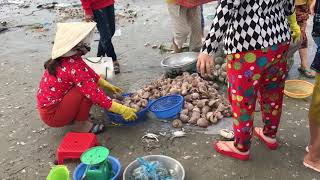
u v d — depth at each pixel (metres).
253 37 2.63
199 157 3.34
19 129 3.94
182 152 3.42
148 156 3.17
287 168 3.15
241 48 2.69
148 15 7.31
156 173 3.01
